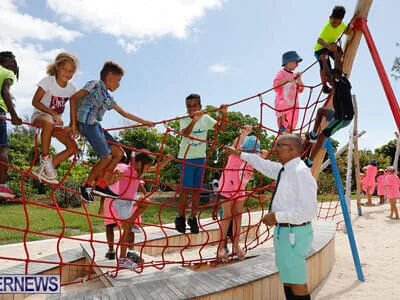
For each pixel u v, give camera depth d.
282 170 2.89
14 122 2.87
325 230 6.03
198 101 4.37
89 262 4.78
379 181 13.58
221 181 5.00
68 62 2.91
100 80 2.98
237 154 3.47
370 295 4.14
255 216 10.64
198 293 3.18
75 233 8.20
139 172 4.42
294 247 2.73
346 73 4.57
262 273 3.74
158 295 3.14
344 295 4.15
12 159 17.38
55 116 2.84
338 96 4.05
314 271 4.44
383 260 5.72
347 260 5.72
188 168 4.43
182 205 4.38
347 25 4.44
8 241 7.43
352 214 11.20
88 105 2.87
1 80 2.96
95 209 13.57
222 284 3.41
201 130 4.41
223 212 5.07
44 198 16.41
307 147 4.59
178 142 17.58
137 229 4.84
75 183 14.94
